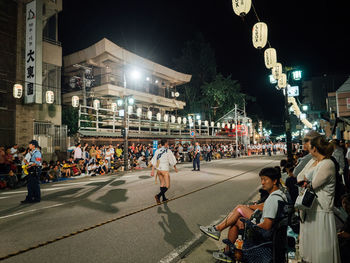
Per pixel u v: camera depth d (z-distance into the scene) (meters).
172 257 3.98
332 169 2.74
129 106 22.50
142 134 23.38
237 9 6.94
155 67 29.64
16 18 16.16
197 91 42.50
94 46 23.47
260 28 8.53
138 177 13.41
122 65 26.42
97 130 20.80
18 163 12.45
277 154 42.31
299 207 2.76
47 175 12.30
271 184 3.35
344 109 15.73
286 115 11.25
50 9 18.81
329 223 2.73
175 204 7.42
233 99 41.47
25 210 6.79
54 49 18.56
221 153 32.12
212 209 6.87
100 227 5.38
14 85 14.48
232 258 3.36
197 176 13.67
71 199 8.09
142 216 6.18
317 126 32.09
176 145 25.28
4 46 15.48
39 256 3.98
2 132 15.16
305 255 2.87
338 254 2.71
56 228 5.33
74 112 20.48
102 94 24.30
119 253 4.10
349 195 3.31
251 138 48.03
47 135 17.19
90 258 3.91
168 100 31.95
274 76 11.32
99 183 11.43
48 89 18.11
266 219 3.05
